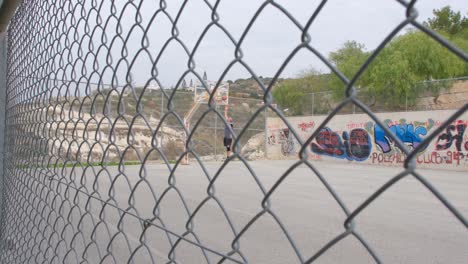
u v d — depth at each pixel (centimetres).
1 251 362
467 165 1745
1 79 360
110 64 169
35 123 269
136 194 880
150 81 145
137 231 555
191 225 135
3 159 369
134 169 1257
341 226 634
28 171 293
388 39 69
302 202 873
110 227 560
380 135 2052
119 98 163
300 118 2406
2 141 364
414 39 1652
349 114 2194
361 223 664
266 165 1977
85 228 532
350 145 2192
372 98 2028
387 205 845
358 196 966
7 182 359
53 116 236
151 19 141
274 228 600
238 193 985
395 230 613
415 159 68
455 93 1769
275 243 520
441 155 1839
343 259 462
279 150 2525
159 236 536
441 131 63
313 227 622
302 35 88
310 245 516
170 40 133
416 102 1875
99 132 181
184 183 1156
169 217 661
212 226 607
